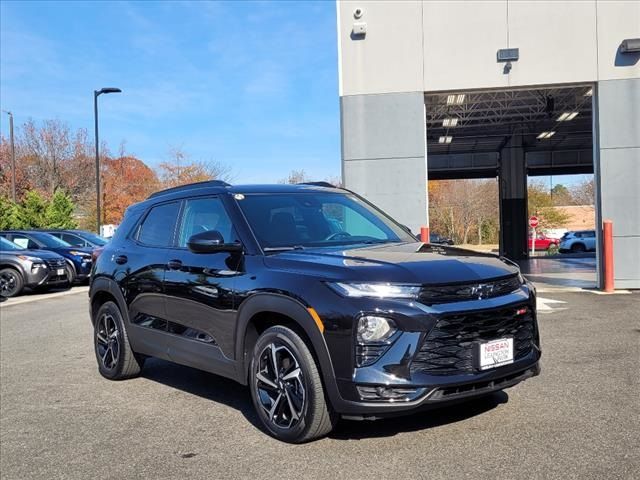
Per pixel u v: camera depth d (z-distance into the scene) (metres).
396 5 12.84
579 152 31.95
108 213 49.28
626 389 5.14
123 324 6.05
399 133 12.93
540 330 7.90
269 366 4.33
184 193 5.74
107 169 50.66
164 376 6.40
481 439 4.09
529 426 4.30
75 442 4.48
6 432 4.76
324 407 3.98
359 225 5.39
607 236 12.04
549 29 12.48
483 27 12.63
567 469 3.58
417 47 12.83
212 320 4.79
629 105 12.36
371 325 3.71
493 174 34.69
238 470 3.82
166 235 5.72
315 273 4.05
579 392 5.09
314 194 5.57
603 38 12.37
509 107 20.14
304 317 3.96
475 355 3.81
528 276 16.75
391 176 12.98
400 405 3.63
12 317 11.36
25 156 48.03
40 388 6.05
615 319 8.65
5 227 32.56
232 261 4.70
